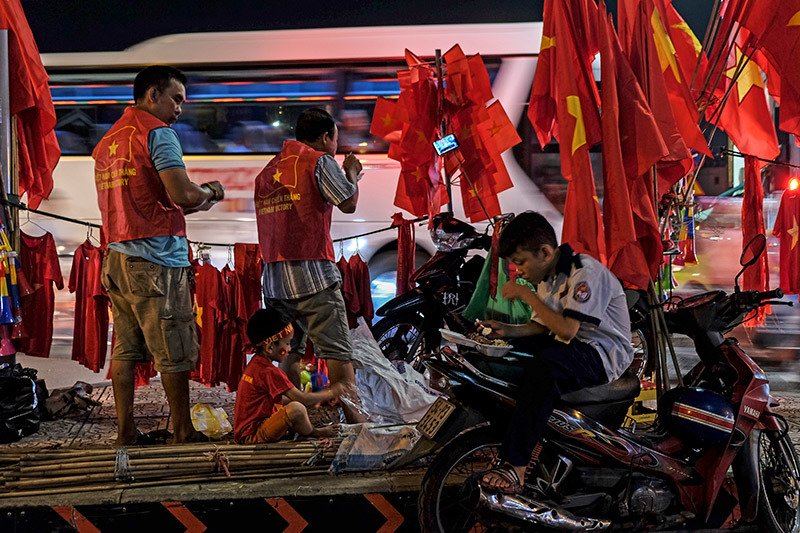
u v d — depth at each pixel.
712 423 3.42
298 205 4.19
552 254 3.33
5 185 4.81
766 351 7.34
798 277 5.75
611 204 3.91
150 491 3.47
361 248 7.72
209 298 5.49
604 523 3.32
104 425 4.95
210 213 7.60
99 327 5.19
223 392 6.31
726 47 4.76
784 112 4.33
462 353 3.40
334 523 3.50
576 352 3.25
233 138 7.48
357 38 7.36
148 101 3.94
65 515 3.36
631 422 4.27
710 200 7.18
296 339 4.67
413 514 3.53
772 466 3.75
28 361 7.61
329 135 4.44
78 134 7.51
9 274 4.55
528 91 7.43
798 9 4.06
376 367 4.62
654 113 4.14
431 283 5.46
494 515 3.15
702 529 3.56
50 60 7.40
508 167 7.53
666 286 5.29
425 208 5.45
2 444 4.35
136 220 3.82
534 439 3.14
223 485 3.55
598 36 4.01
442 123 5.33
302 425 3.90
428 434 3.29
